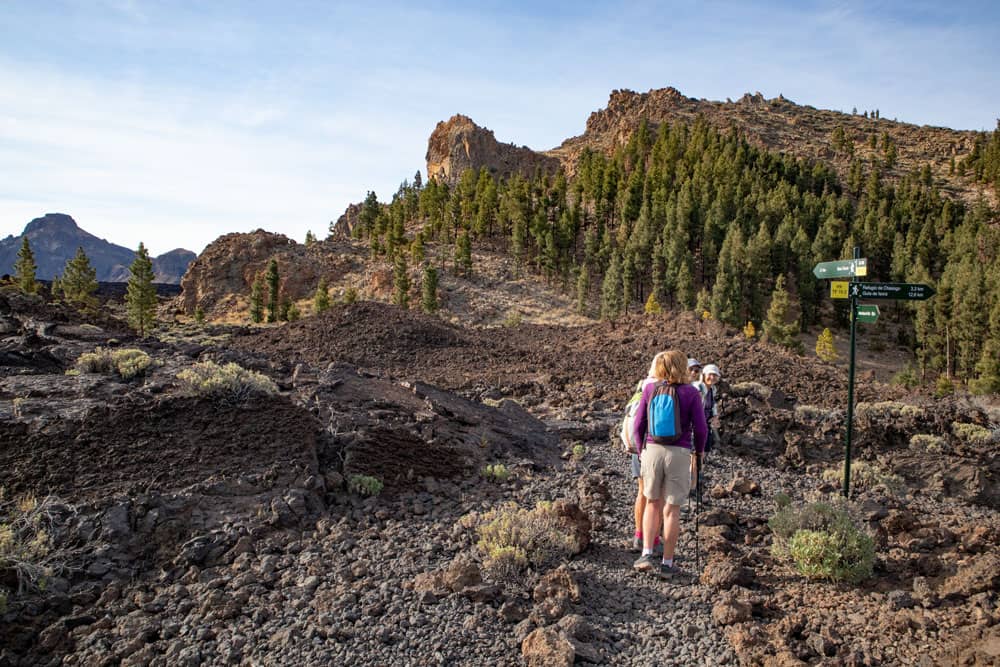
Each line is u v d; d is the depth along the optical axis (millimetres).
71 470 6094
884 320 85812
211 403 7629
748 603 4828
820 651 4289
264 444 7113
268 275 87375
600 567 5699
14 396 7535
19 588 4617
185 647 4215
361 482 6938
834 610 4875
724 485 8969
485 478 8219
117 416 6980
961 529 6469
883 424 12016
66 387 7953
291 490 6426
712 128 193000
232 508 6059
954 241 103625
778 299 71625
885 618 4641
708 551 6102
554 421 13375
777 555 5984
